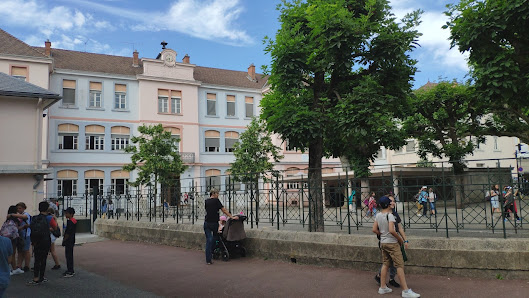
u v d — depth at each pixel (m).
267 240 9.63
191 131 35.81
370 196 9.40
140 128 24.34
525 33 9.32
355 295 6.36
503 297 5.92
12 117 13.55
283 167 37.59
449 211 8.78
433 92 21.89
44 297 6.84
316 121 9.73
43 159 29.05
